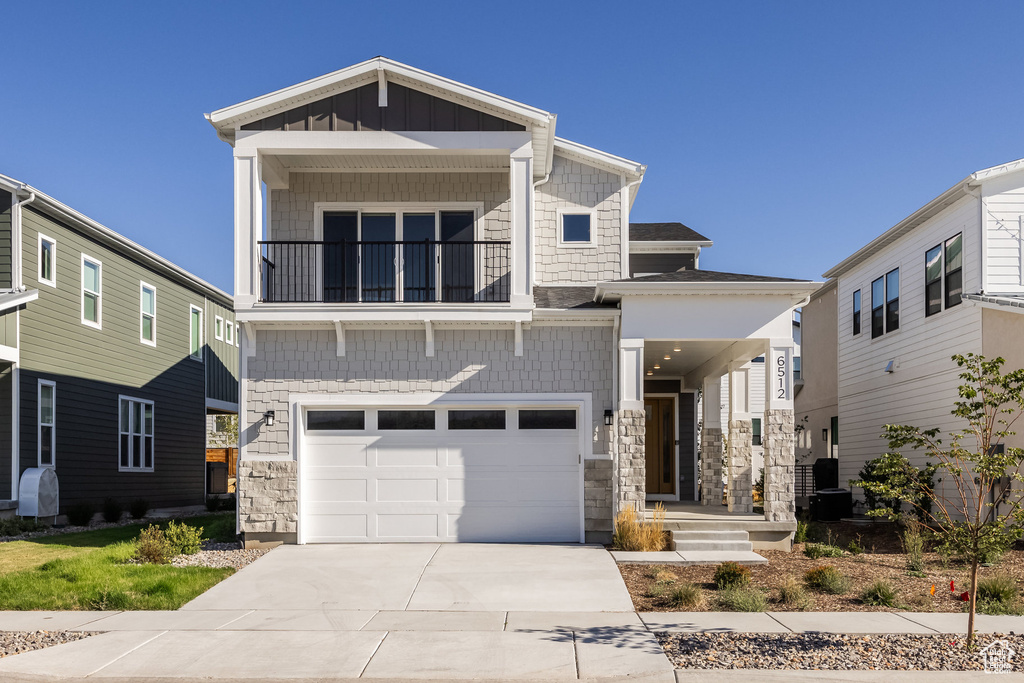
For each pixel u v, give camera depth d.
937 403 17.62
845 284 23.73
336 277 15.60
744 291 13.36
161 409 23.67
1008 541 7.99
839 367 24.02
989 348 15.52
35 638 8.20
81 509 17.92
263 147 13.63
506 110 13.73
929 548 14.06
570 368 13.86
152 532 12.71
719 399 17.78
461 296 15.59
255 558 12.38
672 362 17.27
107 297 20.56
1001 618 9.01
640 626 8.62
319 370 13.69
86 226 19.16
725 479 27.56
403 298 15.51
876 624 8.70
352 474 13.70
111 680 6.95
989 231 15.78
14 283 16.64
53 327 18.11
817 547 13.10
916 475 8.62
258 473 13.46
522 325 13.78
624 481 13.27
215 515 21.39
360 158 14.91
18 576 10.60
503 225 15.67
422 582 10.71
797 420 29.23
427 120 13.80
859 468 22.30
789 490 13.42
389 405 13.68
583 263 16.25
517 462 13.80
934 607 9.65
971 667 7.13
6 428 16.61
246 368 13.65
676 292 13.35
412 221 15.77
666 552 12.64
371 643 7.98
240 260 13.47
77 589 9.98
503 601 9.80
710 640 8.07
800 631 8.40
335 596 10.04
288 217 15.59
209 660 7.45
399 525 13.65
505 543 13.56
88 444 19.50
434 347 13.80
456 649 7.77
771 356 13.47
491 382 13.78
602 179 16.45
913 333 18.95
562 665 7.25
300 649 7.79
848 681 6.73
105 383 20.38
